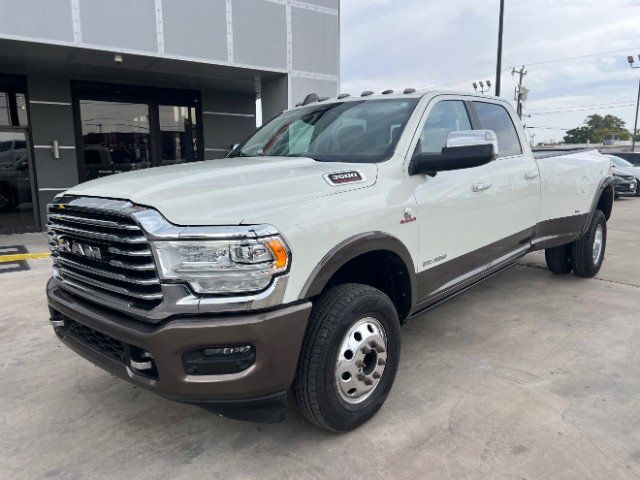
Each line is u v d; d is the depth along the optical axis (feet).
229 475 8.31
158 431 9.65
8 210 34.71
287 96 32.94
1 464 8.66
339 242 8.67
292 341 7.87
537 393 10.74
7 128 33.83
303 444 9.09
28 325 15.47
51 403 10.74
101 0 26.05
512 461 8.45
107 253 8.14
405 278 10.55
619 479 7.97
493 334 14.19
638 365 12.07
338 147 11.43
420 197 10.74
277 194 8.36
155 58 28.37
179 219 7.39
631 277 20.16
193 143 40.34
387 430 9.45
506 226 14.25
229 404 7.75
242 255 7.34
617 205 51.57
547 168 16.20
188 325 7.26
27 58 28.50
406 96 12.21
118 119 37.24
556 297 17.57
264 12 31.12
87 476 8.34
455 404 10.34
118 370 8.27
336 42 34.50
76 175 35.99
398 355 10.02
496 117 14.74
